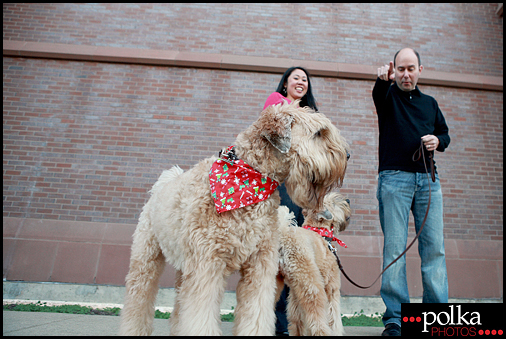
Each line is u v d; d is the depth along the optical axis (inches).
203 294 67.4
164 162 200.2
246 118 211.8
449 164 210.5
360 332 123.9
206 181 74.5
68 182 192.7
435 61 231.6
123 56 215.0
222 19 231.8
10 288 164.6
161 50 221.3
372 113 217.0
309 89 131.6
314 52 227.9
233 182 72.6
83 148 199.5
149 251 92.2
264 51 226.2
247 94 216.2
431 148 107.0
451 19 242.8
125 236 181.0
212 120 209.8
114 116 206.7
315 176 78.6
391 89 124.4
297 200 79.4
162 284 169.3
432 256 108.4
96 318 129.9
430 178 112.0
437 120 122.2
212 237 69.3
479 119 222.2
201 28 229.3
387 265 109.0
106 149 200.1
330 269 104.9
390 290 106.7
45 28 222.4
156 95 212.2
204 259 68.9
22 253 171.8
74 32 223.1
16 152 196.1
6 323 111.8
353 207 196.9
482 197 206.1
